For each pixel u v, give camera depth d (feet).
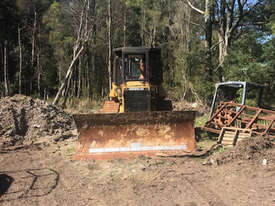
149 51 25.75
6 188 14.69
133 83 24.58
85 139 20.71
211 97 55.62
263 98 44.11
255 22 57.11
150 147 20.59
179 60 65.16
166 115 20.81
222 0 52.47
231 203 12.18
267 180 14.70
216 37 83.82
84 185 14.93
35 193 13.96
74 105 66.85
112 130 20.95
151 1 93.35
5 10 73.97
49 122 30.48
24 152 22.89
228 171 16.46
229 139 22.39
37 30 93.15
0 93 84.02
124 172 16.81
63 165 18.79
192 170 16.99
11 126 28.37
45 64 99.04
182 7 76.54
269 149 18.81
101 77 89.97
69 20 77.61
